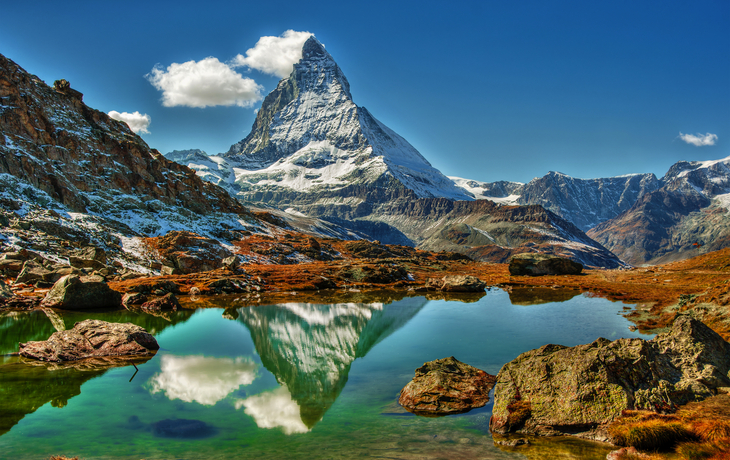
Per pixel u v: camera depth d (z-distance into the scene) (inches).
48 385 1146.7
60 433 842.8
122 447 777.6
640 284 3722.9
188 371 1305.4
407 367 1347.2
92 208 5388.8
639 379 831.7
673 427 679.1
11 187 4453.7
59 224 4239.7
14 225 3784.5
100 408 988.6
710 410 740.7
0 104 5324.8
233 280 3649.1
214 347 1621.6
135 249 4594.0
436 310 2532.0
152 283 3073.3
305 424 889.5
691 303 1897.1
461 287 3619.6
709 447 631.8
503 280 4468.5
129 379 1214.3
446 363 1167.0
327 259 6968.5
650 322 1909.4
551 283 4057.6
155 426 885.2
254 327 2014.0
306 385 1178.0
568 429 787.4
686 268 4849.9
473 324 2037.4
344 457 723.4
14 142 5113.2
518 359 1032.2
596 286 3698.3
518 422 821.2
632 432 692.1
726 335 1278.3
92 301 2413.9
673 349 945.5
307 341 1732.3
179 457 735.7
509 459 696.4
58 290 2362.2
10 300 2356.1
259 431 854.5
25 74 6107.3
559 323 2015.3
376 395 1086.4
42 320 2021.4
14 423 893.2
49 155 5472.4
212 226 6825.8
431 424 872.9
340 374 1282.0
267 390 1134.4
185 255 4461.1
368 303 2878.9
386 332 1895.9
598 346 919.7
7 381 1172.5
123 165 6643.7
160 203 6594.5
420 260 7662.4
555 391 855.1
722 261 4559.5
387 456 723.4
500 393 911.7
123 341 1491.1
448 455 721.0
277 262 5944.9
